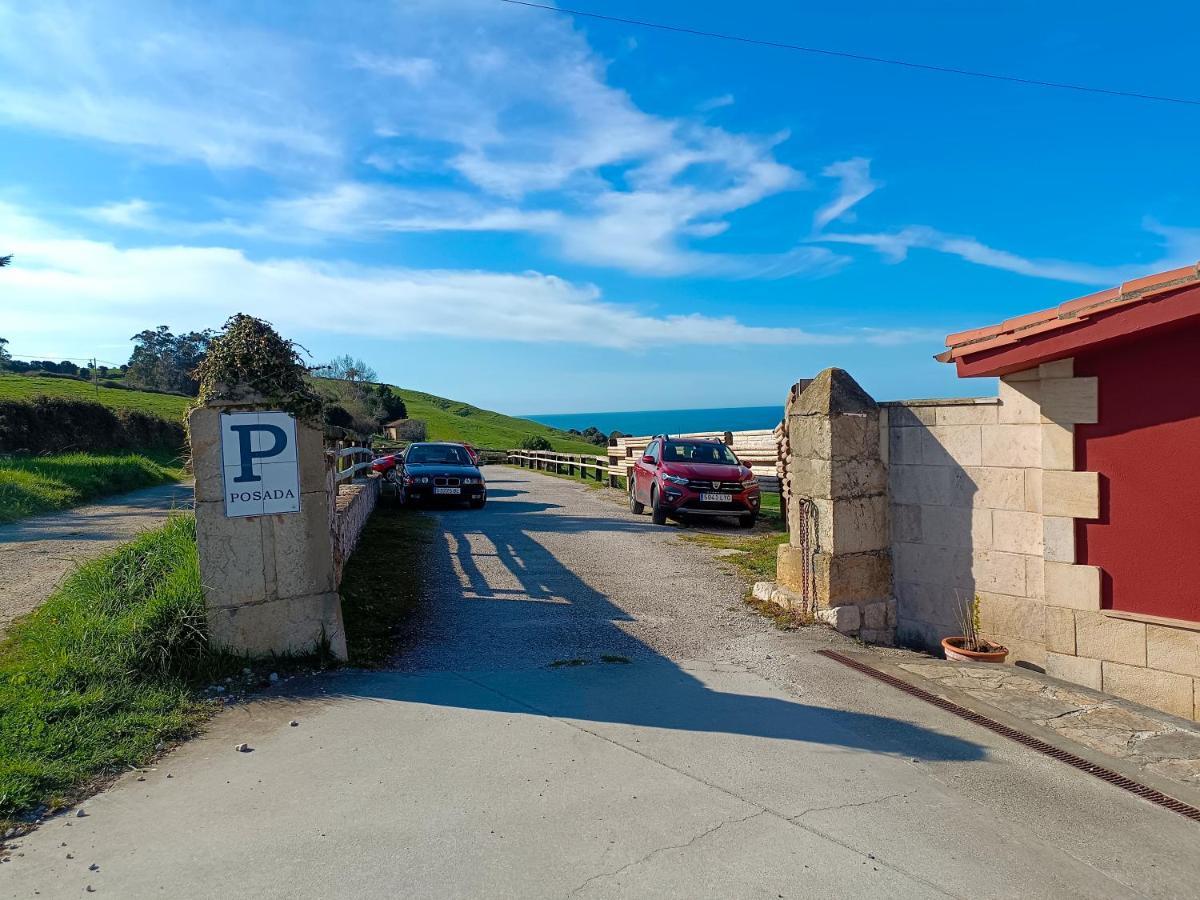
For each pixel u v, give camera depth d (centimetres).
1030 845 325
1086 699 519
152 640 491
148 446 2973
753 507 1289
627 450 2095
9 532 1105
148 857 299
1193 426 526
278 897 274
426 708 470
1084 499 577
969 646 646
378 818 333
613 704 484
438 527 1261
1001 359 594
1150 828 343
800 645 629
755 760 403
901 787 376
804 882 292
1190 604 531
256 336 532
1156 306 498
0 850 302
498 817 335
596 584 841
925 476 701
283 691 492
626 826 330
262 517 526
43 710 417
